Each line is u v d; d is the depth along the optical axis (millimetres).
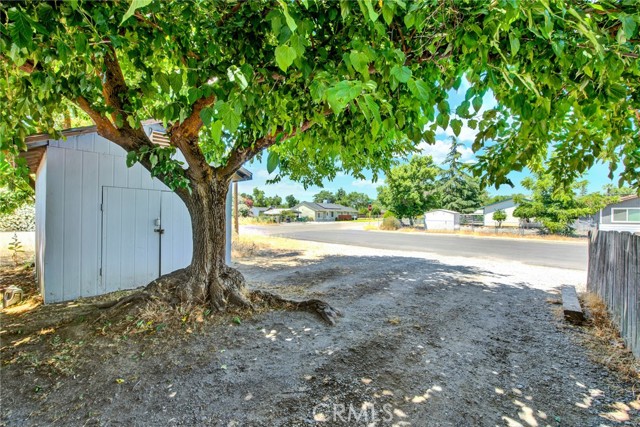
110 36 1888
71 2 1482
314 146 3158
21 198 7629
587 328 3650
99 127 3213
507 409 2150
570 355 2963
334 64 1801
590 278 5211
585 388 2414
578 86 1690
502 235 18578
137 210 5387
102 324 3361
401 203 25281
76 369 2547
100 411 2061
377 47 1646
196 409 2090
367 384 2418
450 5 1386
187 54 2322
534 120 1877
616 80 1580
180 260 5914
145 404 2137
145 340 3064
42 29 1449
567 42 1428
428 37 1650
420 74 1852
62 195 4570
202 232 3951
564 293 4797
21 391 2254
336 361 2771
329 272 6797
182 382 2402
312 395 2264
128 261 5262
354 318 3873
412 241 15039
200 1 1809
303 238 16141
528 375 2600
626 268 3289
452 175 28531
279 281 5910
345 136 2955
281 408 2111
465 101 1812
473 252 10844
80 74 2473
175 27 2125
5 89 2738
